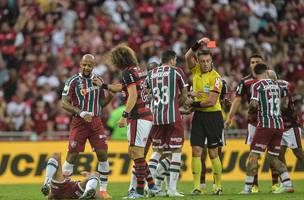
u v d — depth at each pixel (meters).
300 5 75.19
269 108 36.12
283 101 38.91
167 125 33.47
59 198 31.73
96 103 34.09
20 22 68.81
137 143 32.75
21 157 51.66
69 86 33.88
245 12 71.94
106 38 67.19
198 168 35.50
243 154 52.00
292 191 37.22
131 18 71.00
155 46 66.06
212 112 35.56
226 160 51.78
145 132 32.78
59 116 58.41
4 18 69.75
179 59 60.47
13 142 51.94
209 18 71.31
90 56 34.09
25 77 63.16
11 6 70.06
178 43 66.69
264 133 36.19
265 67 36.47
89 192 31.22
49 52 66.25
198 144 35.53
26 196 37.34
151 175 34.16
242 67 66.00
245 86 37.47
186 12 70.44
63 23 69.06
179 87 33.53
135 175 33.44
